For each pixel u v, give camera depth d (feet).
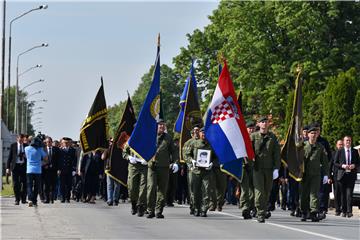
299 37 351.67
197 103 170.40
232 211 147.95
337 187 145.18
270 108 352.69
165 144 123.44
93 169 175.94
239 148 124.77
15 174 163.53
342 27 364.17
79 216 126.11
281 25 351.05
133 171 127.65
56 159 174.81
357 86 277.64
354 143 270.67
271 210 156.15
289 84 354.13
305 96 318.04
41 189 179.63
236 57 366.02
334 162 144.56
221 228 105.50
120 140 155.84
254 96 364.99
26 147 157.79
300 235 96.58
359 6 366.63
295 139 125.59
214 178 134.10
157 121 124.67
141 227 105.81
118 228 103.76
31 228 102.73
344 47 352.69
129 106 156.15
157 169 122.72
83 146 175.42
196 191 129.70
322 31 348.38
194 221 118.01
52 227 104.42
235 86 374.22
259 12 363.97
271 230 103.35
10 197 212.43
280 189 183.83
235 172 125.49
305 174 122.83
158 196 123.75
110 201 163.63
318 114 307.58
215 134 126.41
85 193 177.17
